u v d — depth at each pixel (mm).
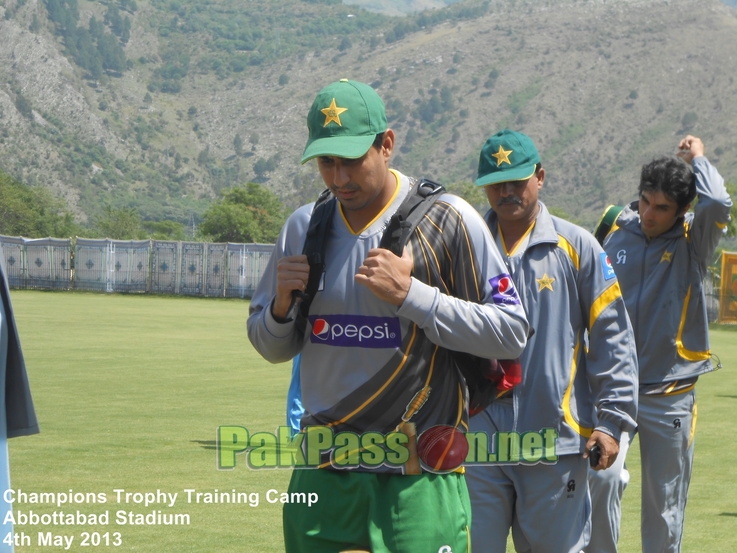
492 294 3467
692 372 5523
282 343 3531
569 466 4523
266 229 86562
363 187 3311
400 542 3412
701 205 5332
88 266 48594
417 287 3252
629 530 6828
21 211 94438
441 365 3480
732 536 6590
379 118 3314
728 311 37531
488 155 4633
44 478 7859
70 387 13906
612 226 5789
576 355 4613
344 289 3410
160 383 14656
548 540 4527
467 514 3578
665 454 5520
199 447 9328
